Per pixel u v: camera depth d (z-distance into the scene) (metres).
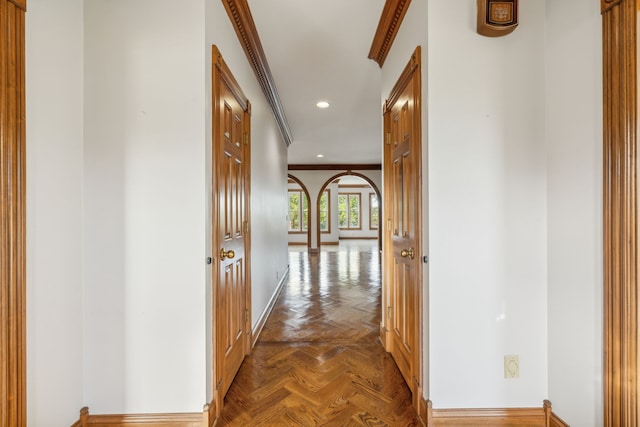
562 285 1.56
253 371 2.25
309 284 5.16
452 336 1.65
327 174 9.02
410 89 1.91
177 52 1.62
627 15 1.23
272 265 4.02
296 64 2.91
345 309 3.78
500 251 1.65
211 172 1.70
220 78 1.83
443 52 1.64
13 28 1.23
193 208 1.62
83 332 1.62
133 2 1.62
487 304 1.65
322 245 11.88
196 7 1.63
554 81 1.60
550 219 1.63
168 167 1.62
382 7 2.13
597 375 1.39
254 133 2.86
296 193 12.70
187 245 1.62
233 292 2.12
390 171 2.48
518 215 1.65
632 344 1.24
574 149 1.49
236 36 2.22
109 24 1.62
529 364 1.66
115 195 1.62
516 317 1.65
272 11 2.16
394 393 1.98
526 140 1.66
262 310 3.24
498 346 1.65
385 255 2.59
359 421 1.72
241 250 2.35
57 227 1.47
